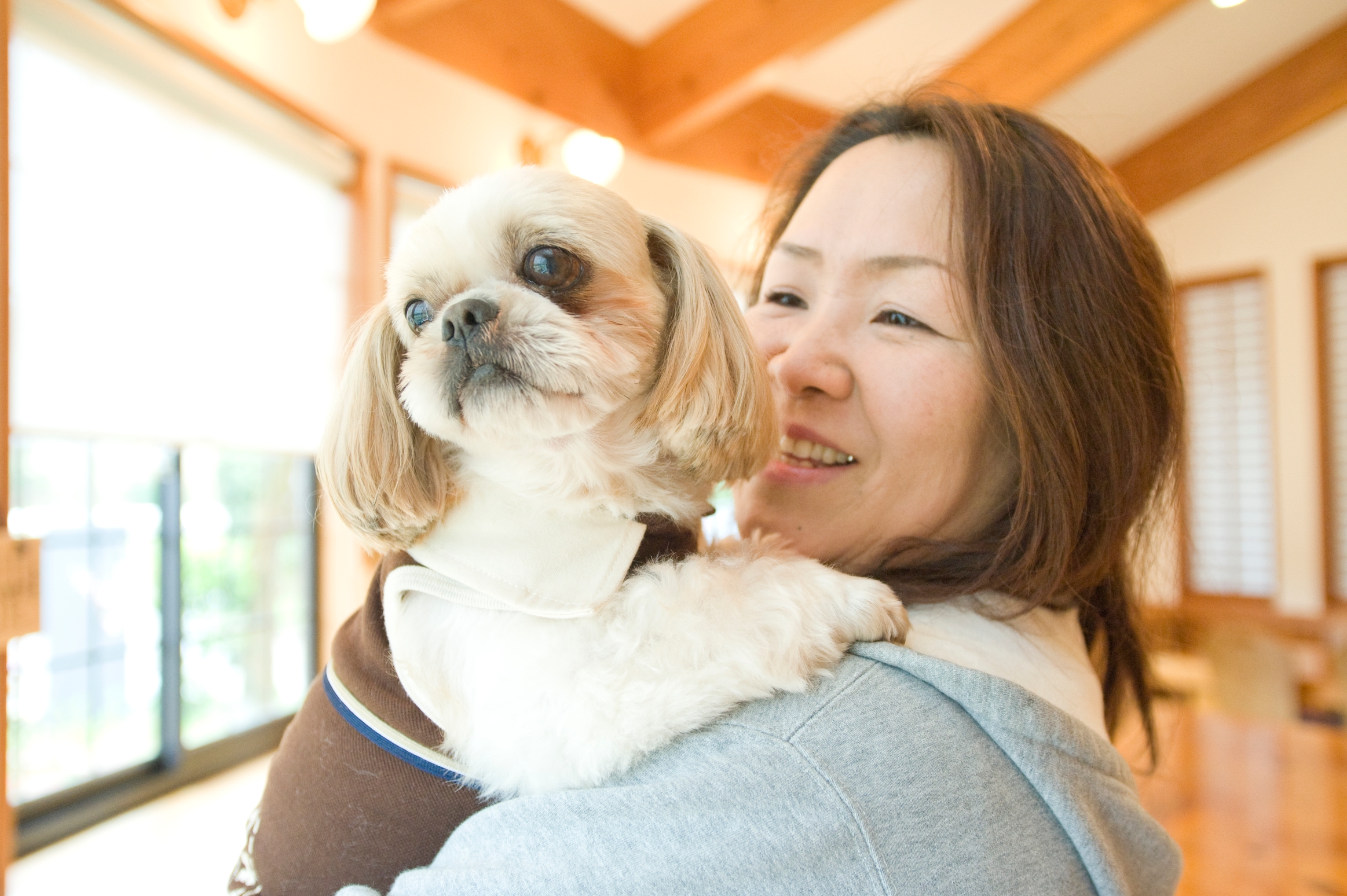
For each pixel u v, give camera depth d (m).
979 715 0.94
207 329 3.52
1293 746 2.65
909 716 0.91
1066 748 0.95
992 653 1.10
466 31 4.84
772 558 1.15
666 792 0.85
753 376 1.29
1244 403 7.23
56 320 2.96
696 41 5.64
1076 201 1.23
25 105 2.83
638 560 1.15
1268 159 7.10
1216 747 2.65
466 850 0.90
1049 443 1.15
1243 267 7.21
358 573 4.31
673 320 1.33
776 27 5.24
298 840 1.07
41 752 3.24
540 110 5.34
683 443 1.24
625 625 1.04
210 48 3.38
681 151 6.25
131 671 3.54
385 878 1.03
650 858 0.81
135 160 3.20
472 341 1.17
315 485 4.38
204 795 3.58
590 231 1.27
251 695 4.12
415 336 1.32
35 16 2.79
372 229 4.30
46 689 3.25
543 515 1.19
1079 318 1.19
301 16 3.91
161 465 3.64
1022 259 1.18
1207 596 7.29
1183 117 7.29
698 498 1.31
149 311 3.27
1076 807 0.92
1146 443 1.23
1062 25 5.33
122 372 3.17
